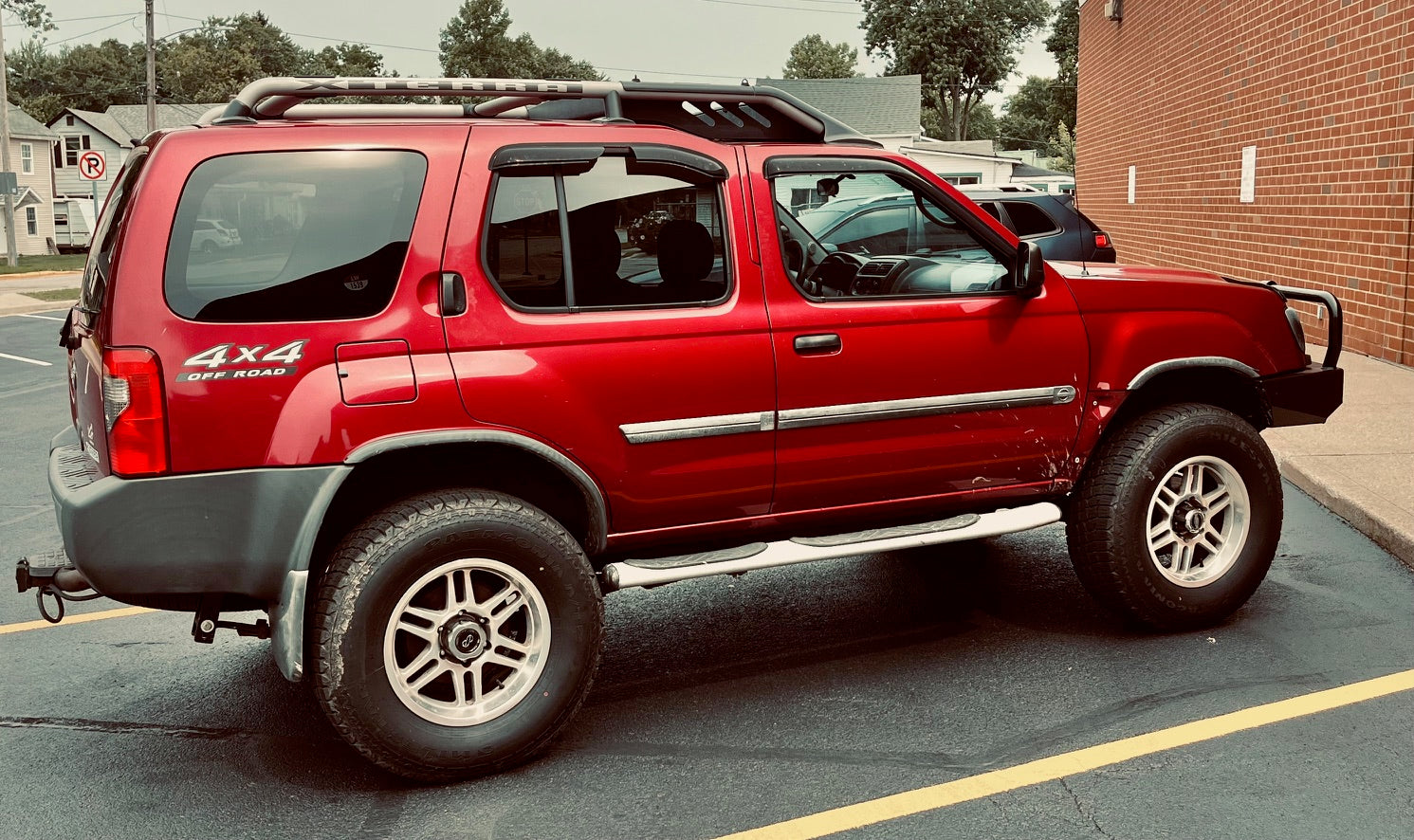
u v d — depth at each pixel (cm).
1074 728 380
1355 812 321
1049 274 436
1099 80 2369
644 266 378
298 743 391
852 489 414
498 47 11688
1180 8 1683
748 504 400
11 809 346
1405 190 988
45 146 6169
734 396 386
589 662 368
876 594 524
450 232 351
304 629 346
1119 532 439
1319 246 1170
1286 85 1250
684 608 517
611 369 369
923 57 8369
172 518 329
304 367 335
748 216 390
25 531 662
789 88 5469
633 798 344
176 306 327
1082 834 314
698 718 400
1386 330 1034
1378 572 533
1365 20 1052
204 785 360
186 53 10612
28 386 1265
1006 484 438
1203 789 337
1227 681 413
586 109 440
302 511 334
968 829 319
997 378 425
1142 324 448
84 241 6366
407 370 344
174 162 330
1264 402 476
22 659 472
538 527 356
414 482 374
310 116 384
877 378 406
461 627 351
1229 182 1455
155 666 464
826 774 355
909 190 418
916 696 411
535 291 363
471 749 351
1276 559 555
